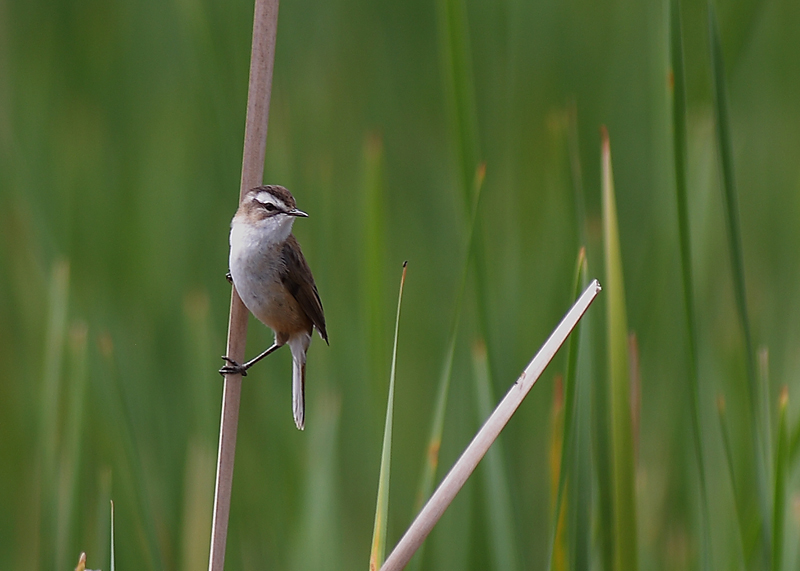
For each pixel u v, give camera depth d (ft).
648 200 38.42
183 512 30.86
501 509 25.80
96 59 41.83
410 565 25.93
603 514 24.64
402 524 33.91
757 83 43.80
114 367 29.60
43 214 36.40
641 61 41.14
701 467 23.94
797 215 35.27
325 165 35.14
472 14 42.32
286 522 31.55
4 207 38.60
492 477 25.99
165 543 30.96
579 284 22.84
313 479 28.86
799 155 41.91
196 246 37.86
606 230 22.70
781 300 37.83
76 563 27.81
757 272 40.06
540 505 33.68
